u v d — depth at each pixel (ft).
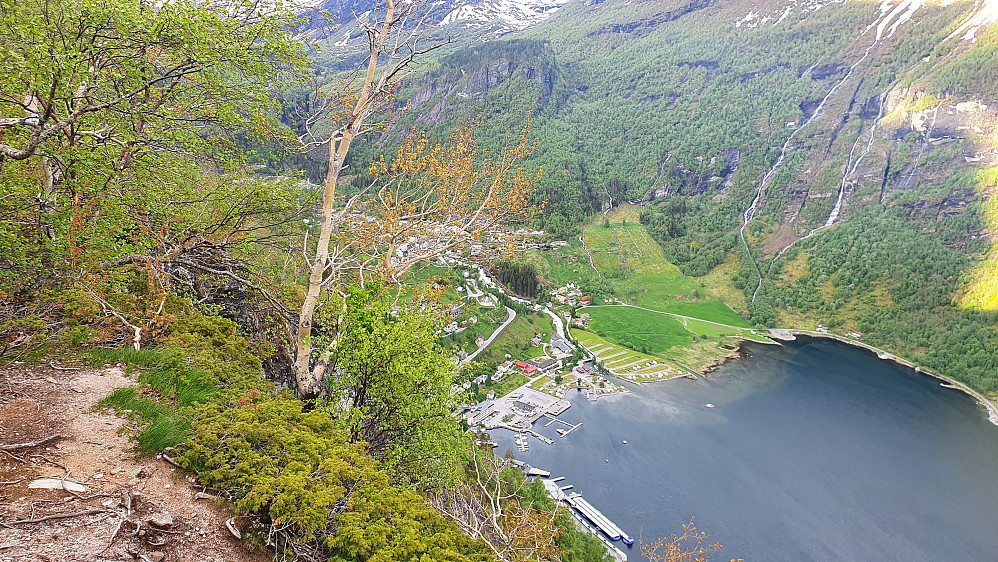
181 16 43.24
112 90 47.47
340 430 39.04
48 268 44.09
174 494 26.76
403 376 50.44
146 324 44.62
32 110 40.91
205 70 48.06
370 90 48.16
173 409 34.60
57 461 26.23
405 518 29.94
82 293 43.78
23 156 37.11
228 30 47.50
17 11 38.52
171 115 49.16
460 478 53.36
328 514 29.07
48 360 37.22
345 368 51.80
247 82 51.24
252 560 24.63
